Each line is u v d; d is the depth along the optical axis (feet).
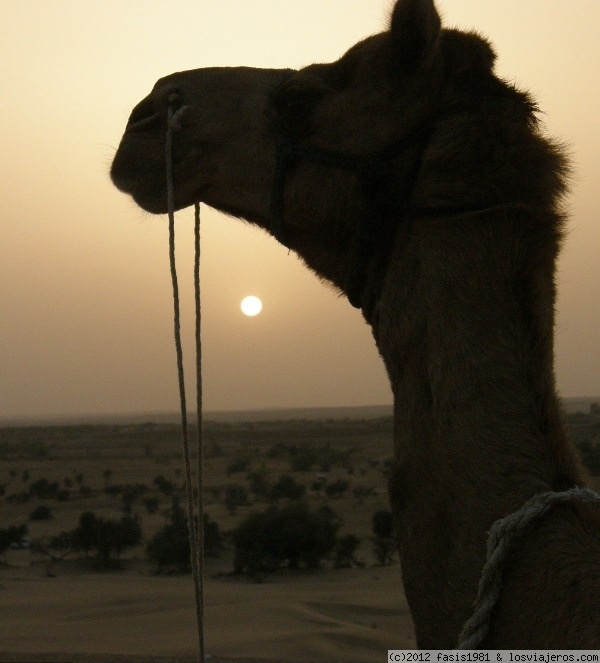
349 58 9.22
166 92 10.61
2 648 96.68
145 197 10.62
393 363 8.14
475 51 8.57
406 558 7.60
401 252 8.21
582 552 6.51
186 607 129.49
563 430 7.39
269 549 188.14
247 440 587.68
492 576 6.59
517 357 7.41
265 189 9.89
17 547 226.58
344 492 307.78
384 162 8.45
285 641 101.65
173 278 9.57
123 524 211.41
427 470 7.55
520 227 7.84
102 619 121.08
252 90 10.21
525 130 8.24
